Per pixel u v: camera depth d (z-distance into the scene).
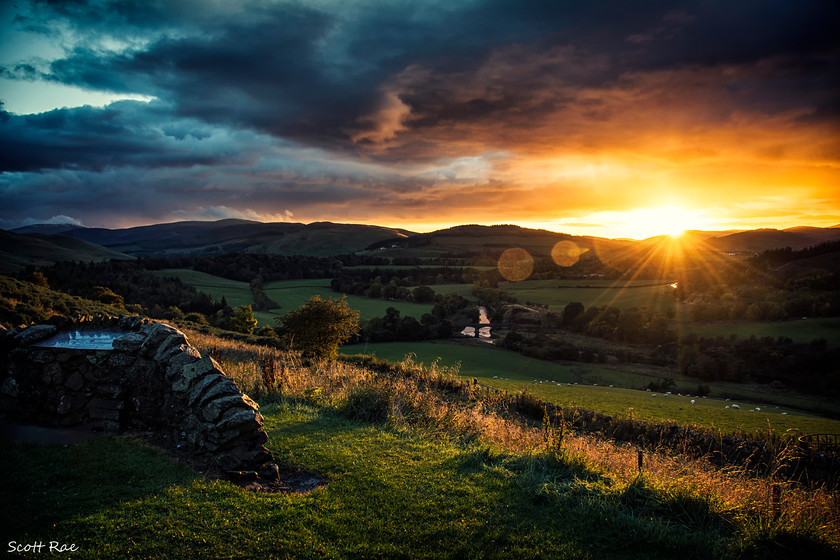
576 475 7.12
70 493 5.14
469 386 19.39
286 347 37.38
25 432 6.70
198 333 43.34
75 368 7.32
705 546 5.09
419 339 82.06
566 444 9.33
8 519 4.52
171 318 62.34
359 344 75.12
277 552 4.49
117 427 7.06
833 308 87.31
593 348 79.25
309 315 36.09
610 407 34.75
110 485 5.41
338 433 8.32
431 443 8.37
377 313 96.81
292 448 7.30
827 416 48.19
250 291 115.69
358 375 14.60
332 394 11.52
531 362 70.38
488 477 6.74
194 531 4.69
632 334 85.19
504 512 5.64
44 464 5.75
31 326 7.82
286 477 6.34
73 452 6.14
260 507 5.28
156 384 7.29
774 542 5.20
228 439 6.34
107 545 4.30
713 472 8.62
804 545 5.20
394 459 7.17
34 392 7.26
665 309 100.19
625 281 144.25
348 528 5.01
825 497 7.35
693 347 75.50
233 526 4.85
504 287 142.00
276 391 11.14
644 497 6.20
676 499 6.06
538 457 7.88
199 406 6.73
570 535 5.24
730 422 32.03
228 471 6.04
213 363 7.26
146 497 5.22
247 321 61.59
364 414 9.77
